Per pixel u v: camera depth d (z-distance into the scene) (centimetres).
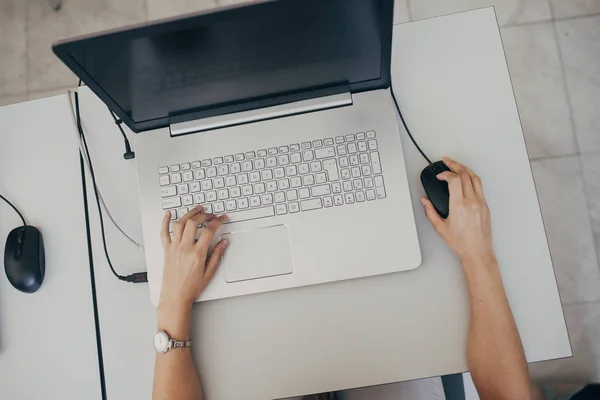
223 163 70
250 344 68
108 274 73
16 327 73
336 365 67
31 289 72
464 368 65
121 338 71
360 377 67
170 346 65
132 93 62
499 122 71
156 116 68
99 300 72
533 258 67
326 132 69
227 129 70
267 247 68
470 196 65
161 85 62
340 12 52
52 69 143
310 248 67
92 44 52
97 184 76
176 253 67
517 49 134
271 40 56
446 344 66
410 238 66
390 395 89
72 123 78
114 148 77
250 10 51
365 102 69
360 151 68
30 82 143
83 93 79
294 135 69
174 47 55
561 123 130
